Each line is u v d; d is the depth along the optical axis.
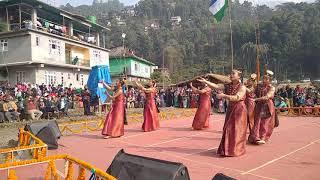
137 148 10.19
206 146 10.23
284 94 23.14
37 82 35.34
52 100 22.34
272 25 73.00
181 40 100.31
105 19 109.81
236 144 8.73
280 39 71.25
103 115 21.91
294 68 68.81
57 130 10.92
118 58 56.44
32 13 36.69
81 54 44.38
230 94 8.82
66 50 41.59
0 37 35.72
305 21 72.06
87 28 47.88
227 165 7.94
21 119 20.66
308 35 68.50
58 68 38.56
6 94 21.58
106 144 11.05
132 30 100.62
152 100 13.95
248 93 11.40
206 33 101.81
